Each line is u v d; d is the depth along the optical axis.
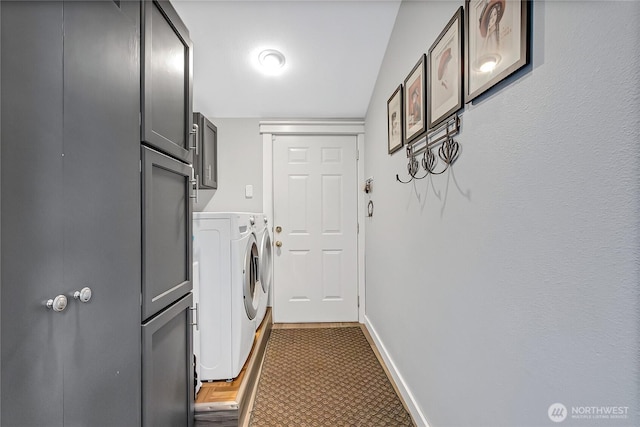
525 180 0.75
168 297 1.08
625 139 0.52
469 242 1.01
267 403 1.65
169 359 1.12
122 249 0.82
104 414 0.75
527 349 0.75
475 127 0.97
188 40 1.29
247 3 1.71
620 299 0.53
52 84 0.60
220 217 1.63
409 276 1.59
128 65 0.85
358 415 1.55
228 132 2.87
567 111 0.63
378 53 2.09
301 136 2.91
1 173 0.51
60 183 0.62
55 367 0.61
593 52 0.57
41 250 0.58
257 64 2.19
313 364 2.08
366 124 2.77
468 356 1.02
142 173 0.92
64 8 0.63
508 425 0.82
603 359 0.57
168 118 1.12
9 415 0.53
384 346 2.12
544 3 0.69
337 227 2.93
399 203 1.76
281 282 2.91
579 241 0.61
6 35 0.52
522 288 0.77
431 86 1.29
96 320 0.72
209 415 1.41
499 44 0.83
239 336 1.63
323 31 1.91
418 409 1.45
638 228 0.50
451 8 1.13
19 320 0.54
